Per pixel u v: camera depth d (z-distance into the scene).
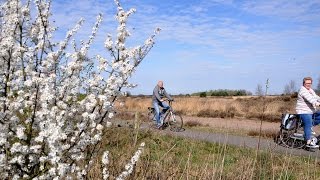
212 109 29.03
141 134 8.09
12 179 3.05
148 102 23.16
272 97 31.91
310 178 7.65
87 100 3.34
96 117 3.27
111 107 3.30
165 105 15.99
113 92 3.31
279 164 8.27
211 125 19.19
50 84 3.21
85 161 3.65
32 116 3.20
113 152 5.40
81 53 3.33
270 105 27.23
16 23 3.49
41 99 3.08
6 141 3.07
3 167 2.99
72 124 3.33
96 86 3.36
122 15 3.49
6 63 3.32
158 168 6.18
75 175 3.53
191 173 6.62
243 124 20.66
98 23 3.55
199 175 6.52
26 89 3.32
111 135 5.76
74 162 3.35
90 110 3.30
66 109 3.29
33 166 3.17
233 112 26.86
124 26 3.44
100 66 3.37
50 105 3.27
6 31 3.52
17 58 3.30
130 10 3.49
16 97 3.37
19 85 3.21
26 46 3.50
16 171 3.16
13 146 2.97
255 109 27.56
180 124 16.06
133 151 5.81
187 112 28.84
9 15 3.52
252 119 24.44
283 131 12.16
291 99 30.20
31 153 3.13
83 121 3.28
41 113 3.11
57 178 2.95
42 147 3.13
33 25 3.64
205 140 11.19
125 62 3.32
